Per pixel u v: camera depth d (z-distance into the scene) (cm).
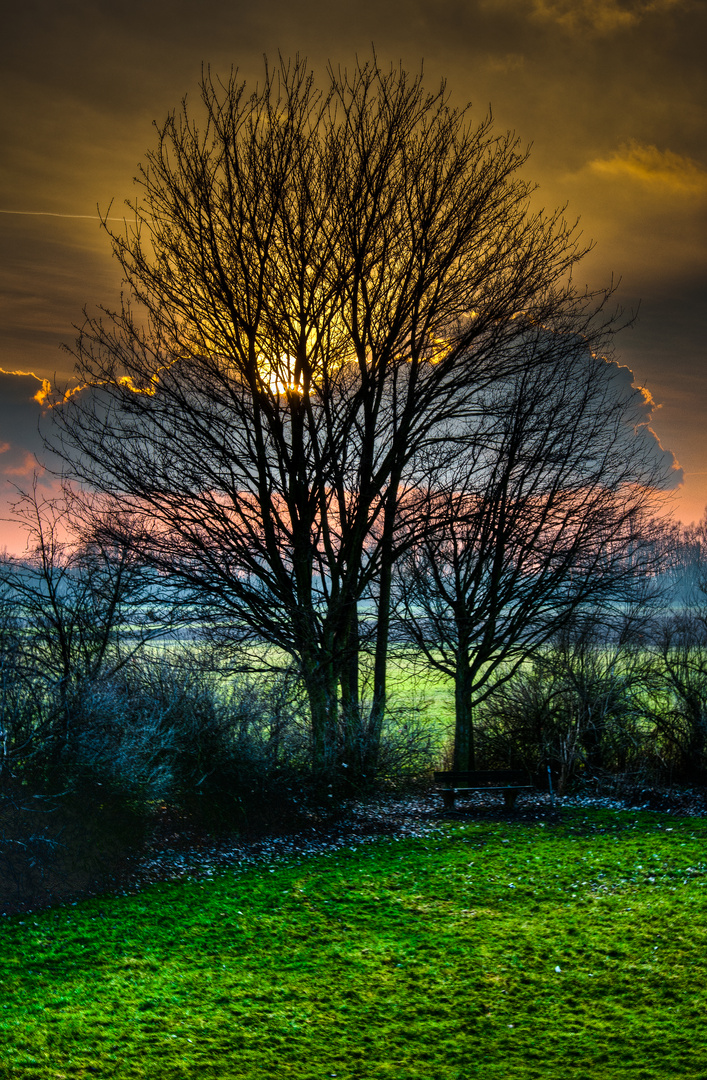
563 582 1889
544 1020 756
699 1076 643
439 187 1719
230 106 1691
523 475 1870
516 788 1655
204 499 1680
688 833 1395
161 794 1334
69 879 1109
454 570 1891
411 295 1700
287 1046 718
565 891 1116
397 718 1827
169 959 903
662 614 1992
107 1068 680
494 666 1911
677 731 1855
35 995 811
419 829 1505
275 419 1694
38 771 1197
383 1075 670
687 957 868
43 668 1321
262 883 1167
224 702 1523
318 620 1719
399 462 1780
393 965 887
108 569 1542
